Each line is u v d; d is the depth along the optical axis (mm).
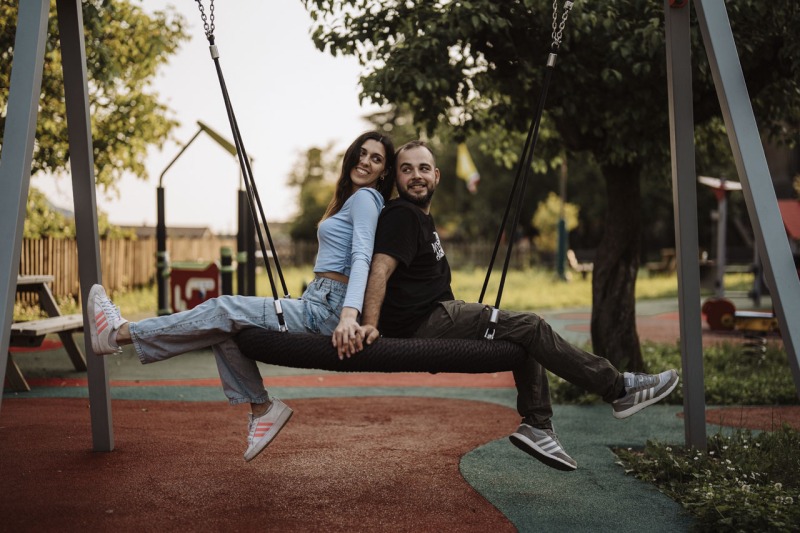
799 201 12375
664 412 6035
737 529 3215
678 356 8664
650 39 5551
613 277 7203
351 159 3760
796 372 3271
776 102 7055
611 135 6594
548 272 29125
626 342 7168
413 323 3543
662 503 3711
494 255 3658
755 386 6910
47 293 7836
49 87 10594
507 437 5121
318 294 3529
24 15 3514
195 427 5285
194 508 3535
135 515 3418
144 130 13031
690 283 4402
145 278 19016
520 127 7426
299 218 52250
